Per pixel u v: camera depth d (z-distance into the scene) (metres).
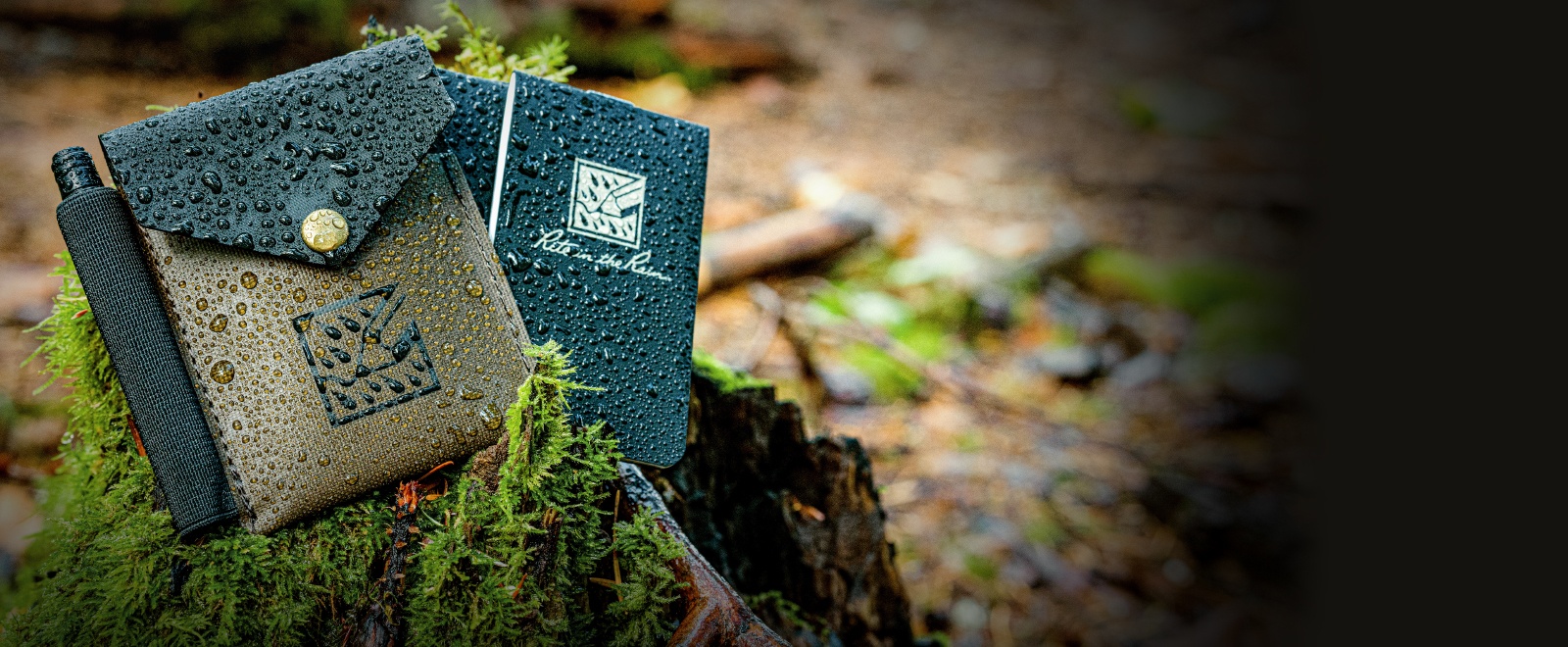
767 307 4.27
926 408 3.98
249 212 1.01
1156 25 9.78
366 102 1.07
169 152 0.99
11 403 2.60
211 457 1.04
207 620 1.09
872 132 6.56
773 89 6.76
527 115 1.24
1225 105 8.36
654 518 1.28
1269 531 3.79
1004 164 6.52
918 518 3.38
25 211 3.67
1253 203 6.71
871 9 8.68
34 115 4.41
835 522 1.90
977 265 5.00
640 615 1.23
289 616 1.11
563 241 1.24
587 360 1.25
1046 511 3.57
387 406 1.08
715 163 5.53
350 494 1.09
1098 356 4.65
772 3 8.02
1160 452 4.14
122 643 1.09
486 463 1.13
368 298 1.07
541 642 1.12
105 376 1.26
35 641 1.12
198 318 1.01
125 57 4.97
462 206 1.12
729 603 1.22
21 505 2.34
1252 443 4.36
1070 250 5.37
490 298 1.12
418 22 4.91
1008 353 4.58
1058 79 8.27
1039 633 3.04
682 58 6.39
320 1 4.86
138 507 1.17
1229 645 3.20
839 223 4.81
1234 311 5.35
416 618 1.11
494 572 1.13
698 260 1.37
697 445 1.76
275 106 1.04
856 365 4.08
